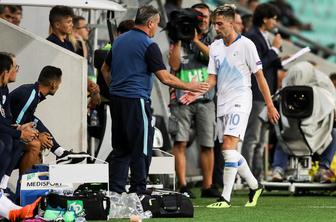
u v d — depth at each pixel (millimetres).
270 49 35656
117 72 28500
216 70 29516
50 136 28531
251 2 51688
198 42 33406
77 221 24625
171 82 28531
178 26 33219
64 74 31453
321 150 34969
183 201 26438
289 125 34594
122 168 28500
